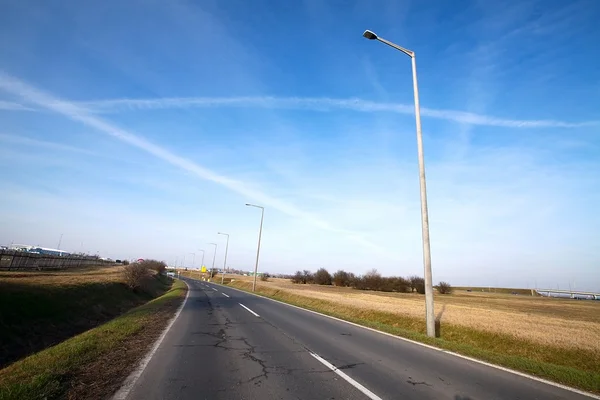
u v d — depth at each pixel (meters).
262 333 11.02
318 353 8.22
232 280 83.56
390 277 73.75
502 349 11.52
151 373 6.23
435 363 7.43
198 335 10.36
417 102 12.61
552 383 6.15
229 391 5.38
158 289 46.22
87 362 6.72
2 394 4.66
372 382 5.97
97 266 64.62
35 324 13.82
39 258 36.31
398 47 12.84
